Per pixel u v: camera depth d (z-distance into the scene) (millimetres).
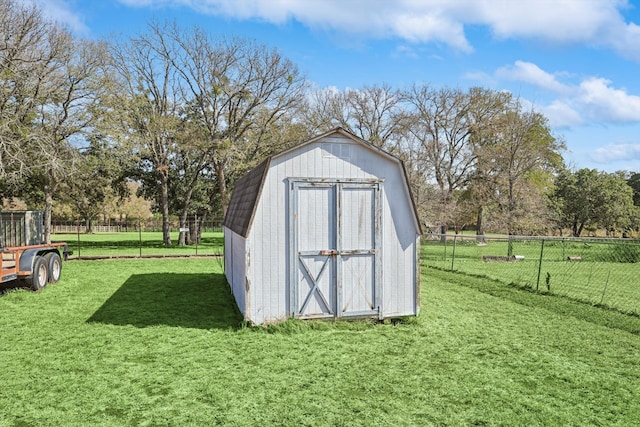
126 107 26641
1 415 4113
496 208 27719
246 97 28984
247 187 9383
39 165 19906
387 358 5922
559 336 7211
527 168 24734
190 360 5742
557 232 45531
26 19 20719
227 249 12695
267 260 7461
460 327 7703
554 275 15398
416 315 8266
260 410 4266
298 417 4125
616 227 41562
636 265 18750
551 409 4379
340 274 7770
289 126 31094
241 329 7238
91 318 8117
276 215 7508
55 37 21828
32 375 5160
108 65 25625
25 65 20531
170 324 7672
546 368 5625
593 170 43156
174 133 28641
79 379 5043
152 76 29297
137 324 7676
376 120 36281
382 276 8000
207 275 14305
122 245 30125
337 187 7742
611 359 6055
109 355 5926
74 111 23828
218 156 28656
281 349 6246
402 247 8156
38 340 6641
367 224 7906
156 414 4160
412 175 32531
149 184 32594
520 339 6988
